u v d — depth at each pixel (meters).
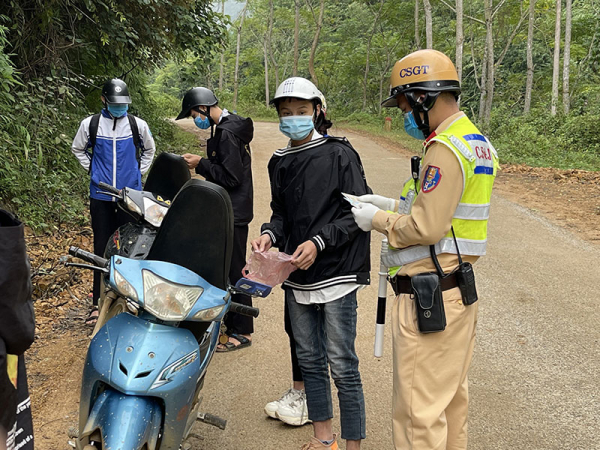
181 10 10.29
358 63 42.44
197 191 2.39
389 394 3.76
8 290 1.42
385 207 2.67
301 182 2.86
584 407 3.62
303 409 3.37
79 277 5.48
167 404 2.22
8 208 6.31
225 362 4.18
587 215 9.07
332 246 2.72
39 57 8.57
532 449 3.18
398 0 36.69
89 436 2.22
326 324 2.87
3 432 1.42
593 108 23.33
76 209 7.13
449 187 2.24
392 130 27.91
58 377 3.81
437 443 2.35
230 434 3.29
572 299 5.50
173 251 2.44
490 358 4.29
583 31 35.03
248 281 2.69
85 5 8.91
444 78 2.37
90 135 4.55
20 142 7.08
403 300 2.44
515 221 8.69
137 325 2.33
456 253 2.36
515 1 31.20
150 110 16.62
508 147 18.73
